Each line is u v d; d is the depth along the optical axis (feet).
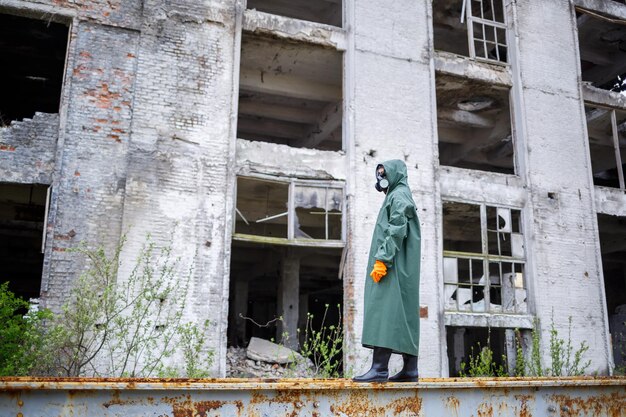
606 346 45.09
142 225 34.27
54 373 28.35
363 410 12.60
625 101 52.01
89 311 29.81
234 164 37.11
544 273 44.37
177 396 11.31
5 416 10.30
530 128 46.78
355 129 40.50
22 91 49.37
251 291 72.79
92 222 33.45
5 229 45.83
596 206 48.34
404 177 16.08
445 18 51.57
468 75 45.70
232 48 38.60
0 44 42.52
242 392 11.73
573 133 48.49
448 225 52.01
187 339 30.89
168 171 35.50
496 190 44.65
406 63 43.16
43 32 40.98
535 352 40.42
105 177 34.24
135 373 31.81
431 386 13.16
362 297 37.96
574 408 14.76
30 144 33.63
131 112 35.50
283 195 45.21
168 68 36.76
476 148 56.54
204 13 38.29
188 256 34.83
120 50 36.09
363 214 39.32
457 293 41.65
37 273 57.00
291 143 59.47
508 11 49.01
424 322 39.27
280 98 50.98
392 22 43.42
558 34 50.08
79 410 10.70
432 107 43.29
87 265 32.81
